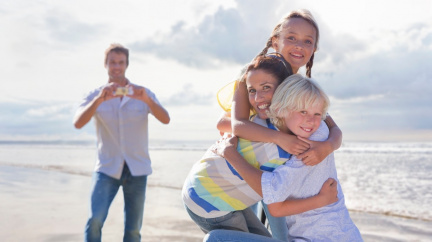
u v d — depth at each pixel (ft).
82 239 14.89
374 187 27.94
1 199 22.31
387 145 63.72
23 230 16.11
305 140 5.98
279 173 5.94
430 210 20.24
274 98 6.16
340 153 55.31
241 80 7.04
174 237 15.03
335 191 6.14
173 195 23.67
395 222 17.84
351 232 6.24
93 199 11.19
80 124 11.60
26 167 40.24
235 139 6.61
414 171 35.55
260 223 7.50
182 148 71.41
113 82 12.94
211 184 6.54
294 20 7.95
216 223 6.81
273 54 6.90
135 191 11.76
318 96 5.91
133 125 11.85
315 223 6.15
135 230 11.66
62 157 53.88
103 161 11.70
